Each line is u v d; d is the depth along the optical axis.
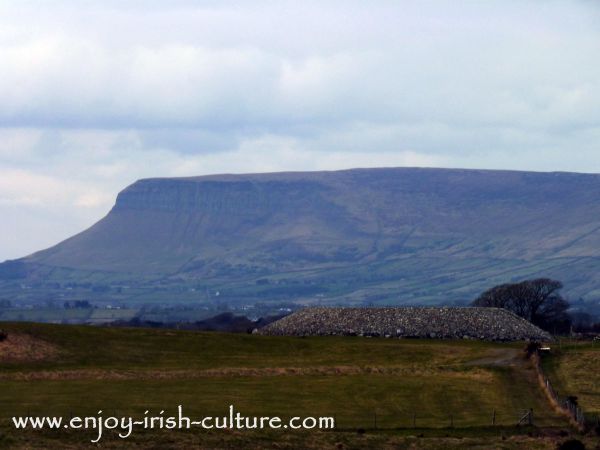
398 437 129.75
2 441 114.62
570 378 178.00
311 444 123.50
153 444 118.69
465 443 127.31
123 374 171.88
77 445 116.00
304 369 182.75
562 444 124.44
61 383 162.00
